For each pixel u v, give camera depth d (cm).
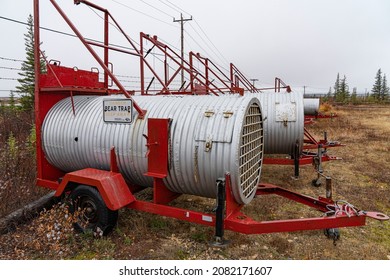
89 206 455
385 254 431
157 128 416
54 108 564
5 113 1351
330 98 6944
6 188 541
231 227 388
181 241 445
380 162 1000
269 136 805
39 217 498
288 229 384
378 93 7831
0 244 429
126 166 462
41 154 559
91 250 419
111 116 474
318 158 768
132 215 513
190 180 411
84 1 524
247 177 433
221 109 405
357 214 391
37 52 542
